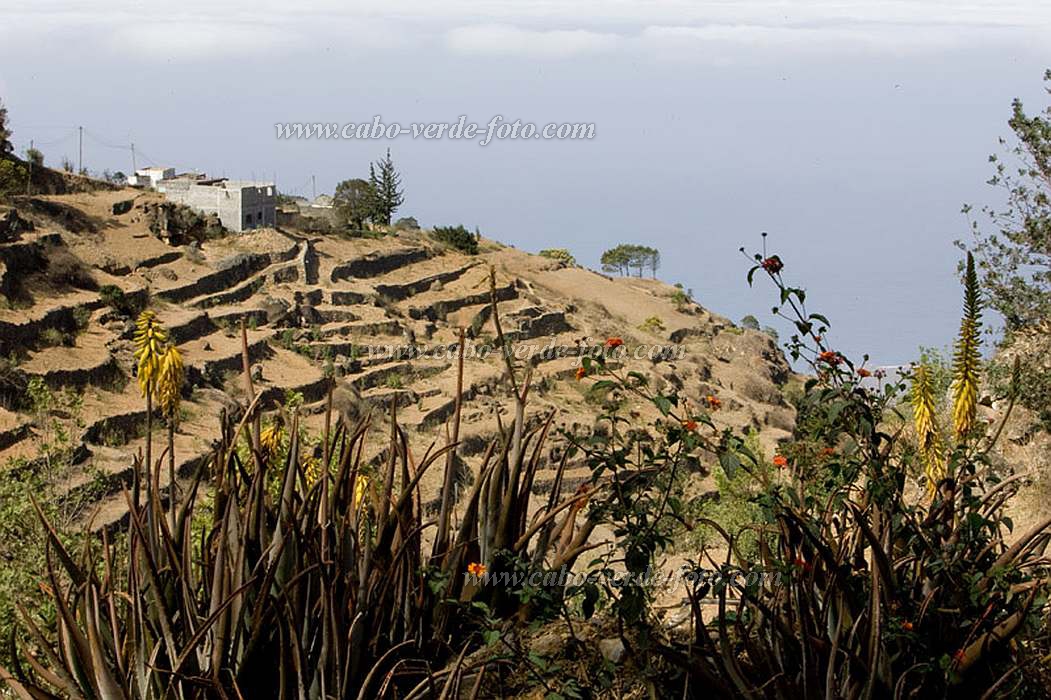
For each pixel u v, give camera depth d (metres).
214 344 51.59
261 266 65.44
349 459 6.04
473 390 51.78
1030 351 16.31
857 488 6.32
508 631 6.02
